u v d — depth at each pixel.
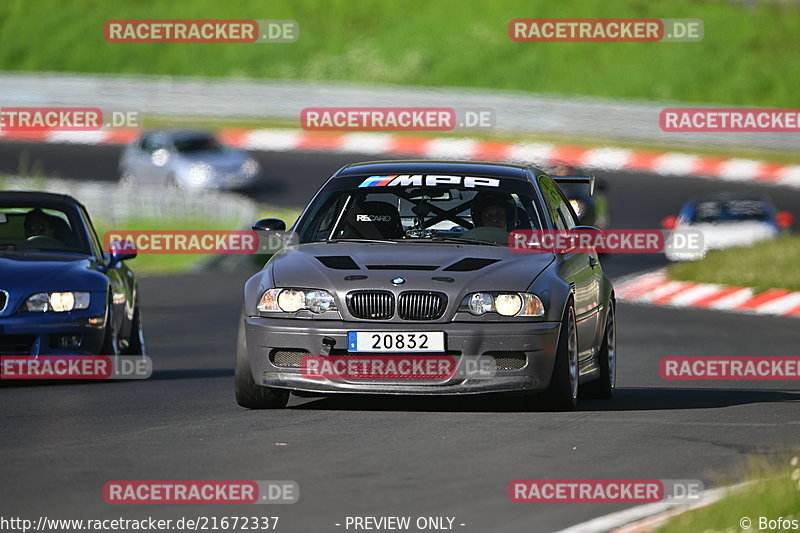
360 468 24.77
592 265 36.22
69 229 42.56
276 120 157.88
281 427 29.53
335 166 139.12
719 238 97.81
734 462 25.64
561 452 26.58
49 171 137.12
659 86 165.00
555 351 31.31
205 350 50.88
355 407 32.72
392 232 34.22
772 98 162.25
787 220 100.88
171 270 92.25
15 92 159.62
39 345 38.12
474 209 34.44
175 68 180.62
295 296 31.30
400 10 187.38
